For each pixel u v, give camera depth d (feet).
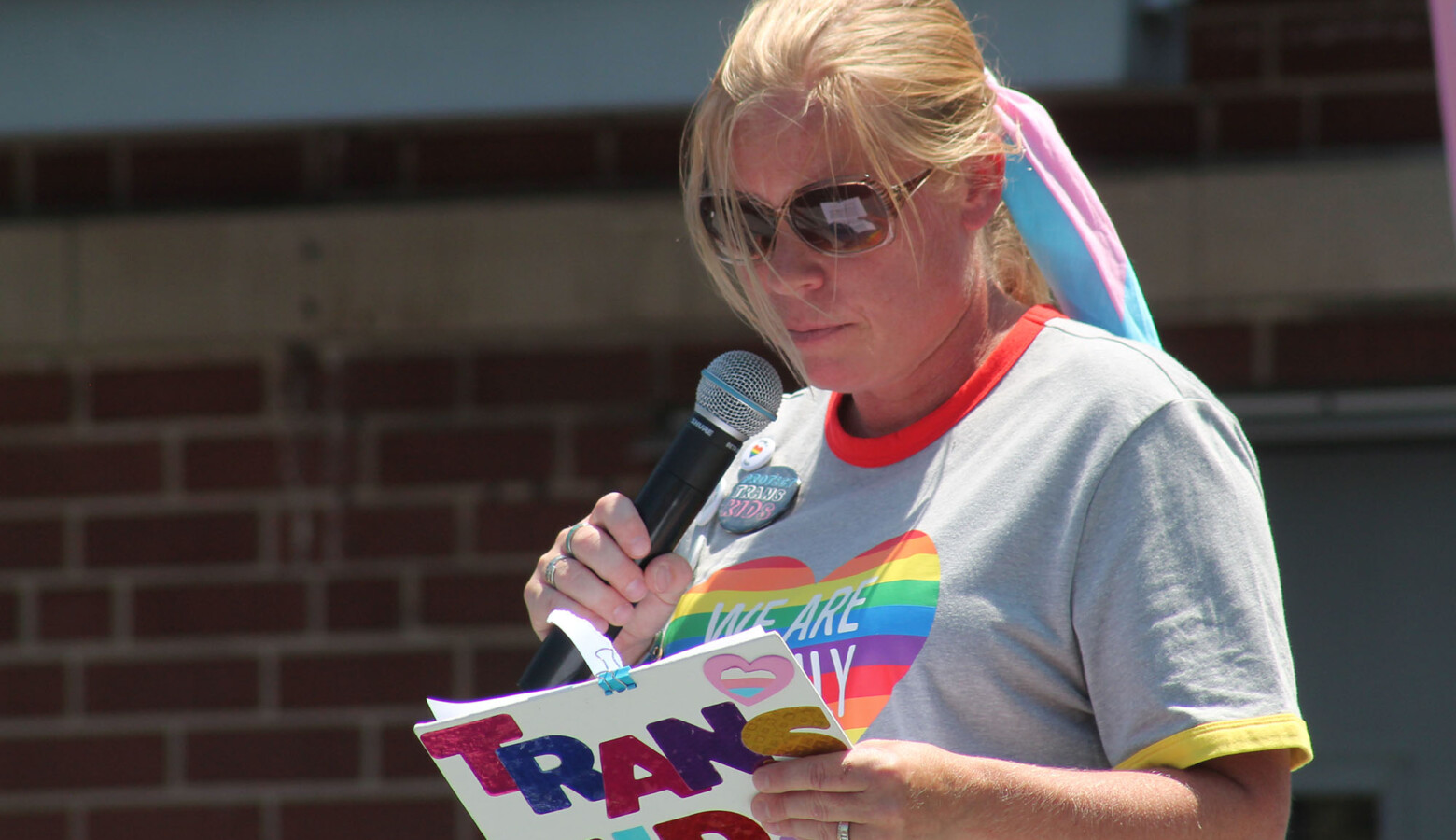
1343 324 43.29
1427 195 42.42
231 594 46.80
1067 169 17.47
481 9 34.22
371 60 34.50
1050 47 32.55
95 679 47.09
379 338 46.39
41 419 47.52
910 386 16.25
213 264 46.29
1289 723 13.03
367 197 46.60
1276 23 43.45
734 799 13.37
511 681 45.91
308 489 46.65
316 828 46.26
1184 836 12.88
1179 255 43.09
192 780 46.62
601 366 45.91
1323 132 43.29
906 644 14.51
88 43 34.99
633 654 17.11
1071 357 15.08
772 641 11.93
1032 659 14.20
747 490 17.53
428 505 46.34
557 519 45.88
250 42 34.73
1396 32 42.96
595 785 13.64
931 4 15.70
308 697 46.44
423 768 46.09
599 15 33.96
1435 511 43.16
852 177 14.69
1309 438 43.06
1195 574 13.48
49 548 47.39
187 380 47.14
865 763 12.44
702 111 15.57
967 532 14.61
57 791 47.01
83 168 47.26
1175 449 13.91
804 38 14.98
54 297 46.62
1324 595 43.42
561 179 46.01
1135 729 13.51
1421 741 42.96
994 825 12.64
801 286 15.23
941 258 15.44
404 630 46.26
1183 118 43.83
